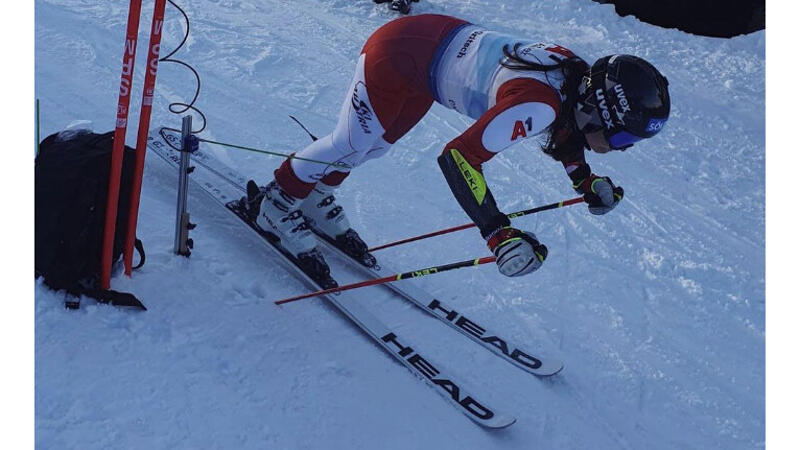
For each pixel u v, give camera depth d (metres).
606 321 3.26
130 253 2.44
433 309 3.01
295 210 2.91
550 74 2.10
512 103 2.02
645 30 7.46
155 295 2.46
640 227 4.20
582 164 2.59
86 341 2.17
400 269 3.27
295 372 2.39
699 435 2.67
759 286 3.77
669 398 2.84
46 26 4.69
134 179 2.36
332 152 2.73
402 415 2.37
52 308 2.24
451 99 2.39
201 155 3.50
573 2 7.83
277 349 2.46
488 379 2.70
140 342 2.24
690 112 5.89
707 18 7.55
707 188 4.86
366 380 2.47
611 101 2.00
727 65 6.89
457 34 2.41
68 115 3.67
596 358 2.99
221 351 2.34
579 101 2.10
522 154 4.82
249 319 2.55
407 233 3.62
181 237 2.71
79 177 2.33
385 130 2.62
